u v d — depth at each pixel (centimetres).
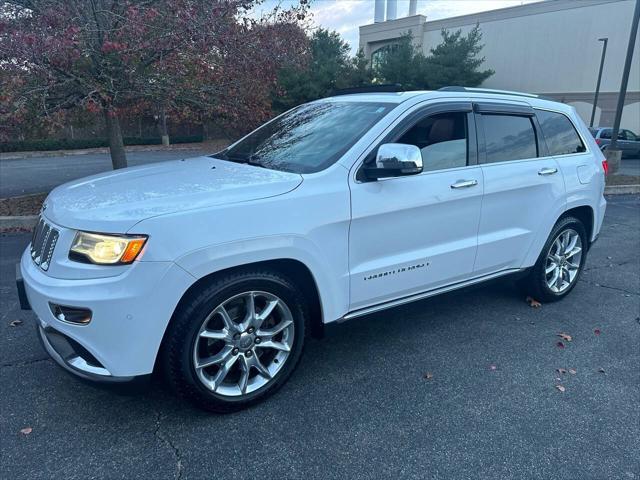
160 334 249
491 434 275
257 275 276
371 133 323
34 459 247
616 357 368
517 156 407
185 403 296
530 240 420
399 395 310
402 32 4475
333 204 296
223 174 315
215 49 813
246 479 238
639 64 3166
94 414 284
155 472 241
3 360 340
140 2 761
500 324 420
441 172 351
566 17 3484
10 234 691
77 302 239
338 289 309
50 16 655
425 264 349
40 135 816
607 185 1276
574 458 257
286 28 903
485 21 3972
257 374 299
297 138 358
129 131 3083
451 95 368
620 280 547
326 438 268
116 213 250
